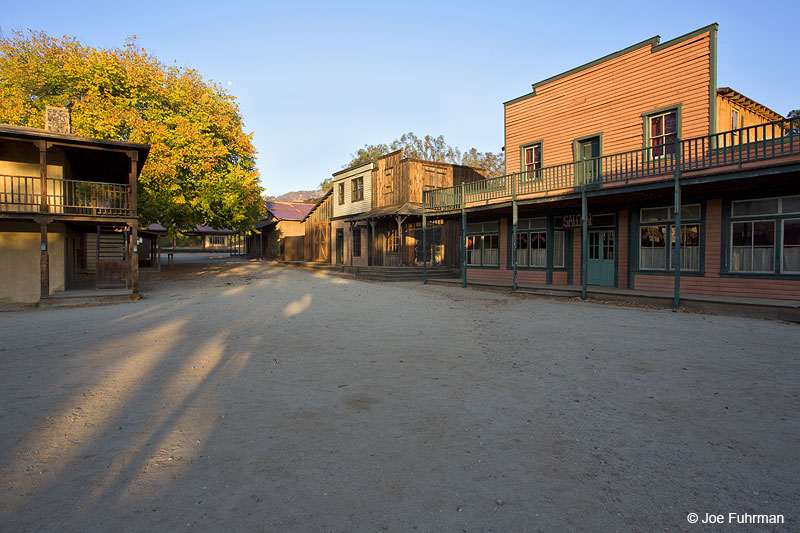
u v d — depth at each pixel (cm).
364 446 386
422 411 468
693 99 1286
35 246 1440
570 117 1627
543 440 397
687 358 666
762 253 1175
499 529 270
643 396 507
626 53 1455
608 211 1546
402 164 2370
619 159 1469
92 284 1783
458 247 2384
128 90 2156
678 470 342
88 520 278
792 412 454
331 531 268
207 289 1806
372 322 1016
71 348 758
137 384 558
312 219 3431
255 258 4606
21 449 378
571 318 1047
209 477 333
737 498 303
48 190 1456
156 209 2105
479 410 471
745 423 429
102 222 1456
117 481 326
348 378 585
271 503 299
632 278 1455
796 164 955
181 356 702
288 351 735
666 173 1188
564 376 588
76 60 2025
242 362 665
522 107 1802
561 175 1578
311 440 398
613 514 286
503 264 1900
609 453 372
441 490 316
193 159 2247
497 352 722
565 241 1689
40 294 1384
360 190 2761
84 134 1883
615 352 709
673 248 1358
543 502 300
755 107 1398
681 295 1242
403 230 2364
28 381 568
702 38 1265
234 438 401
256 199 2627
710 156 1110
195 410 471
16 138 1312
